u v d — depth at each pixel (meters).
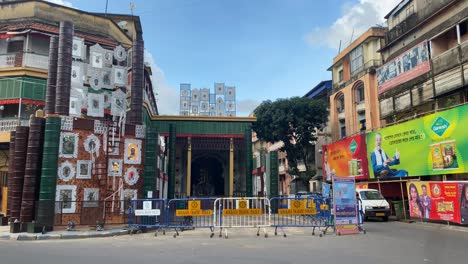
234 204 13.76
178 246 10.38
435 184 16.27
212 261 7.91
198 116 32.19
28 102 21.19
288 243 10.88
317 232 13.79
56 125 14.74
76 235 12.95
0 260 8.15
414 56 22.42
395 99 24.20
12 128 20.53
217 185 42.50
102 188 15.42
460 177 19.06
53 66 15.87
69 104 15.40
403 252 9.02
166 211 14.12
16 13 22.66
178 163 38.44
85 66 16.05
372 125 29.39
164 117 31.98
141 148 16.66
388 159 22.27
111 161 15.83
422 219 17.75
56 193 14.46
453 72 19.23
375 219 19.97
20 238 12.70
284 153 49.97
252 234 13.43
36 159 14.62
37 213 13.77
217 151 39.06
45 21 22.84
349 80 33.03
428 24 22.62
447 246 10.03
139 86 17.38
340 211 13.25
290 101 36.22
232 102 36.47
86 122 15.49
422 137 19.31
